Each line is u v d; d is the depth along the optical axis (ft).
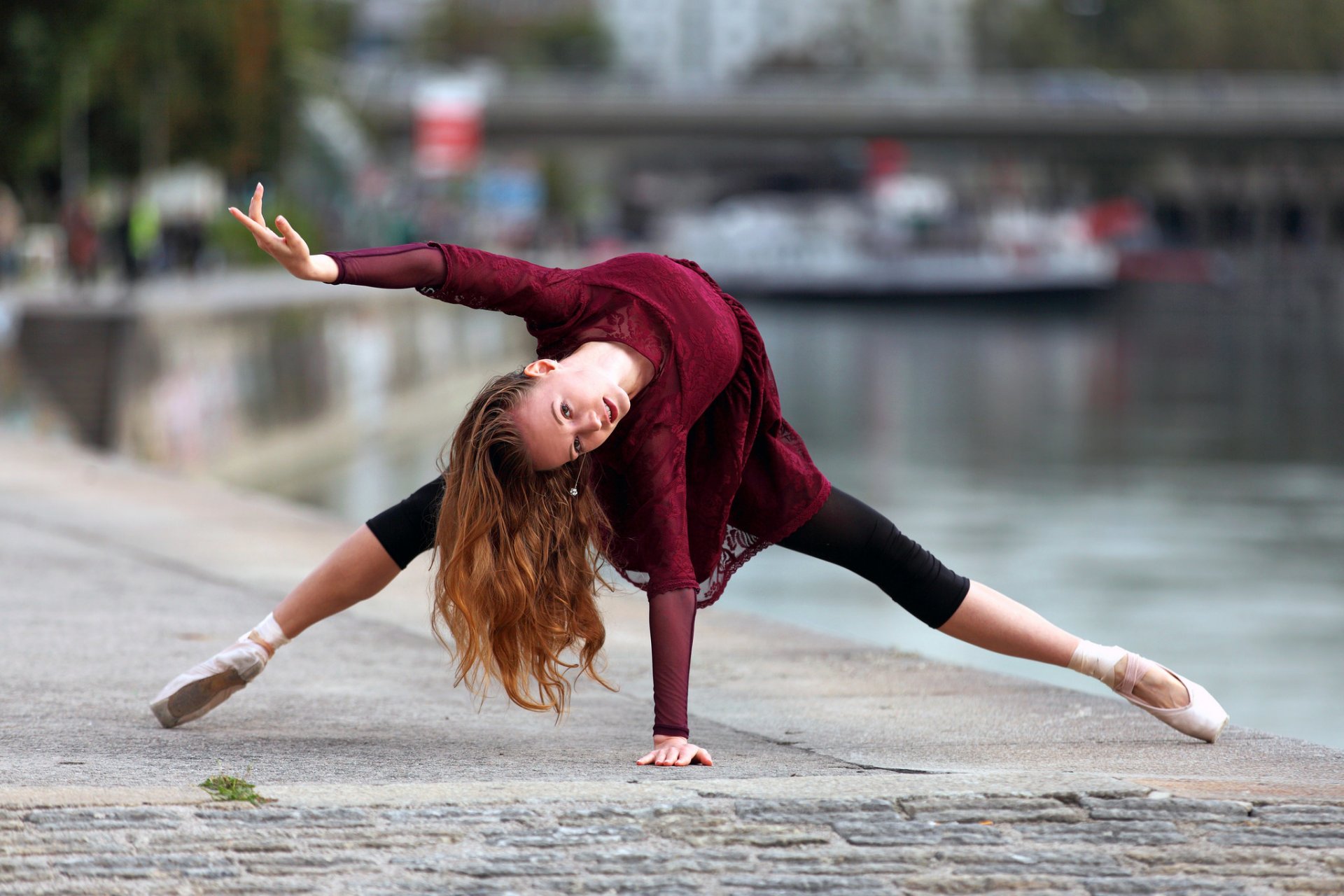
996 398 423.23
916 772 36.65
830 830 29.76
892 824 30.12
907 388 444.96
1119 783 32.48
